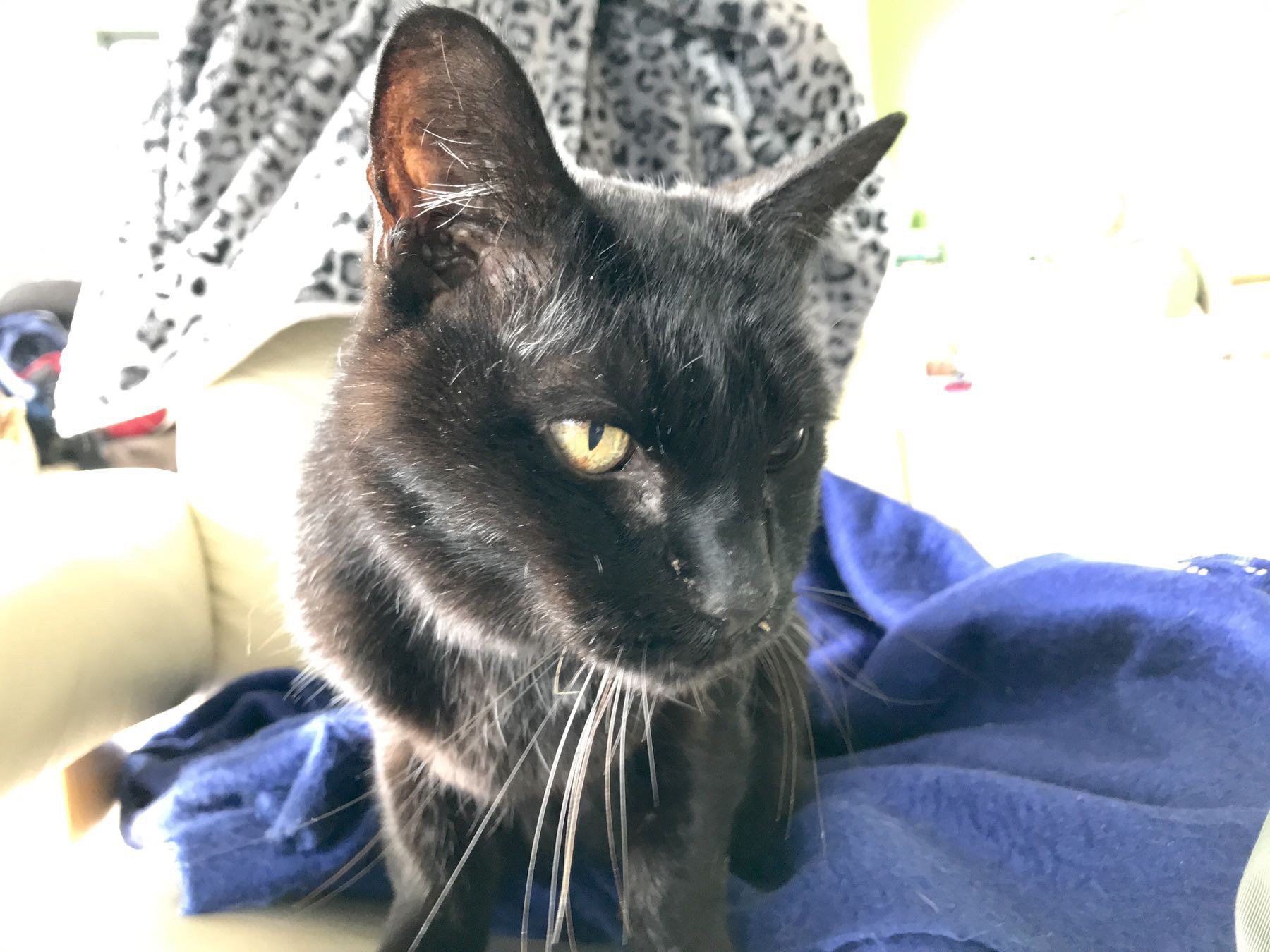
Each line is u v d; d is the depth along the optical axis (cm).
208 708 38
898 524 48
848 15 50
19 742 27
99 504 37
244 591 41
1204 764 29
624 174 45
